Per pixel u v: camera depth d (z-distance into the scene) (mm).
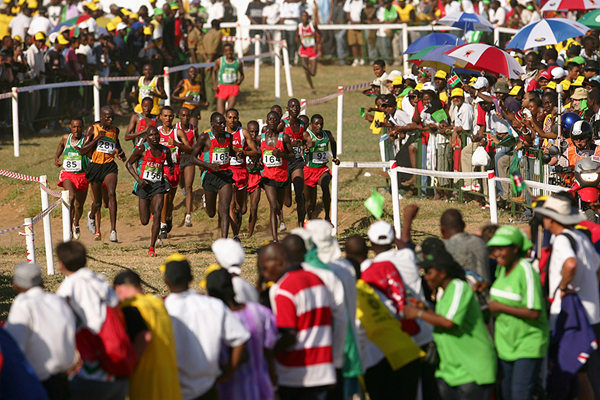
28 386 15336
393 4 91312
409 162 49250
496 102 45844
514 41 56531
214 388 17141
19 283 16359
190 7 91250
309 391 17469
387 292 19156
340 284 17984
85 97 71875
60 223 50344
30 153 62188
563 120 38156
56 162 43531
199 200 51000
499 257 19391
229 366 17000
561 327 20562
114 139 43562
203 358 16594
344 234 44281
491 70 47750
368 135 67250
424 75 54219
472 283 19812
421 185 48344
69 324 15773
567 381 20500
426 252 20188
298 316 17219
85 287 15969
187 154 46219
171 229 47656
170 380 16219
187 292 17234
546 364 20625
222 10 92375
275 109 45875
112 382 15922
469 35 71562
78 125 42781
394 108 49219
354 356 18344
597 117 39375
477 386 18969
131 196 52344
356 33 94875
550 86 45344
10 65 64125
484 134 45094
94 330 15742
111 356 15602
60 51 69312
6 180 54719
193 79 63438
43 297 15898
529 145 41594
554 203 20766
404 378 19125
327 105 80688
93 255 40969
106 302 15969
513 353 19703
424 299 20109
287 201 43344
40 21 81250
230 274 17781
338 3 95062
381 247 20188
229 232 47062
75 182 43312
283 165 39594
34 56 67250
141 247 43500
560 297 20656
